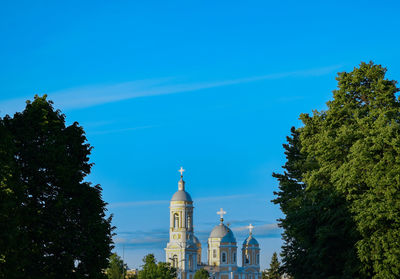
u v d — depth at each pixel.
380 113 53.44
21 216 46.12
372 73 60.00
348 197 50.84
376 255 47.06
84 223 53.69
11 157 45.19
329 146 55.31
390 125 50.78
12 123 51.72
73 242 51.78
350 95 60.97
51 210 50.25
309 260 55.34
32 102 53.66
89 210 55.62
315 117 65.81
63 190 52.41
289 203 67.31
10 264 41.53
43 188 50.59
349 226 50.81
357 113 56.84
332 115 59.81
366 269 48.56
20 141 50.91
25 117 52.19
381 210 47.00
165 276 127.56
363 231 48.34
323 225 53.78
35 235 47.84
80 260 52.75
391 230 47.22
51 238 48.81
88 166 57.84
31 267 47.69
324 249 51.41
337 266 52.09
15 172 45.97
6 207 42.12
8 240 41.38
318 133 63.94
